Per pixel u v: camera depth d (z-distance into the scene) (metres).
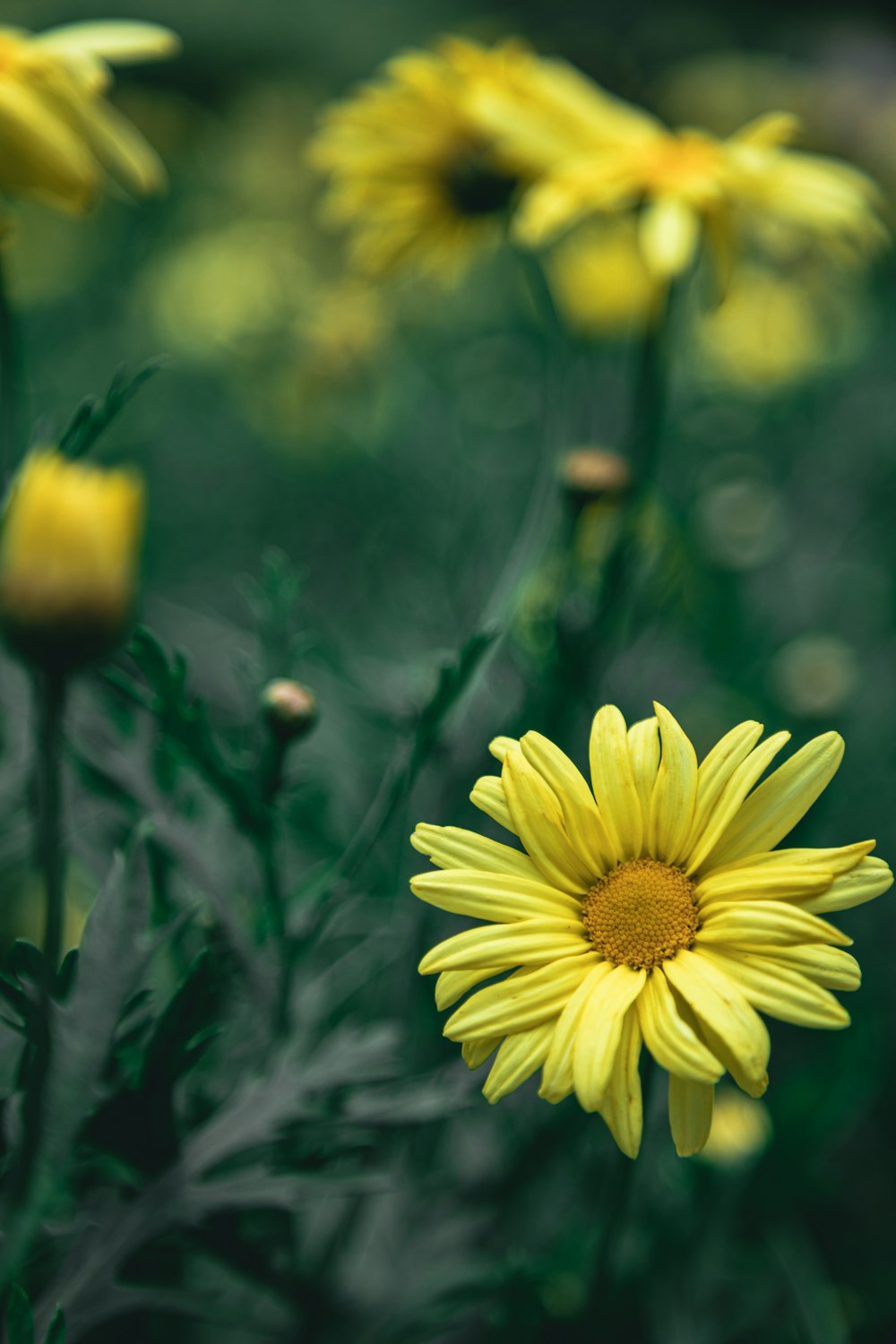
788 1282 0.46
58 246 1.19
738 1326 0.50
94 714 0.39
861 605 0.91
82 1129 0.36
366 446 0.99
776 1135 0.46
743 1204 0.47
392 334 1.03
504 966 0.34
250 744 0.42
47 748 0.33
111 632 0.33
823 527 1.02
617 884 0.34
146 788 0.39
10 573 0.32
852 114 1.45
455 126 0.56
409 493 0.99
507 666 0.49
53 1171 0.36
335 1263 0.43
